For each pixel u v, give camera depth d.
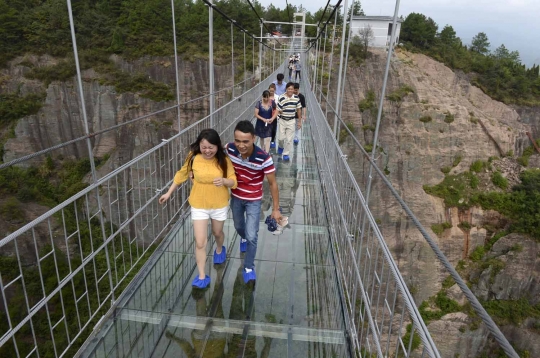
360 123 37.34
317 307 3.20
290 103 7.20
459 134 36.47
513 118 43.19
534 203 30.64
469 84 43.84
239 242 4.23
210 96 6.23
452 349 23.66
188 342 2.77
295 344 2.79
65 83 34.69
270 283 3.52
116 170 3.00
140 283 3.40
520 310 26.41
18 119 34.03
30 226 1.98
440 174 35.28
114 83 35.12
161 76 36.16
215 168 3.03
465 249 30.30
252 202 3.27
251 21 38.75
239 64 36.44
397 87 38.53
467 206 32.94
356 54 39.28
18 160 1.82
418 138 36.19
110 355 2.58
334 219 4.36
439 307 26.08
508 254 28.94
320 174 6.60
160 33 36.91
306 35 51.09
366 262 2.34
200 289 3.37
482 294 27.48
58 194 30.08
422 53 44.38
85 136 2.49
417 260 28.66
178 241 4.23
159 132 35.72
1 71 34.62
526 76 46.84
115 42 35.69
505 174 34.97
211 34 6.08
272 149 8.30
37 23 34.75
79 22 35.56
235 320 3.01
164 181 4.16
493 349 24.06
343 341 2.81
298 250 4.17
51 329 2.20
